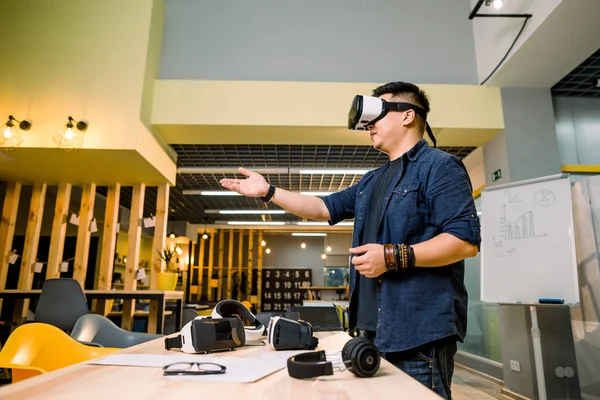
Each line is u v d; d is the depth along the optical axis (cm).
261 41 464
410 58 459
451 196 97
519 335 393
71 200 778
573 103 472
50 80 407
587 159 456
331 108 432
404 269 89
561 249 335
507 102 436
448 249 88
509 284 354
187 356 86
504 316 420
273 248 1430
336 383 61
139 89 404
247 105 431
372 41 464
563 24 337
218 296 1273
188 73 454
